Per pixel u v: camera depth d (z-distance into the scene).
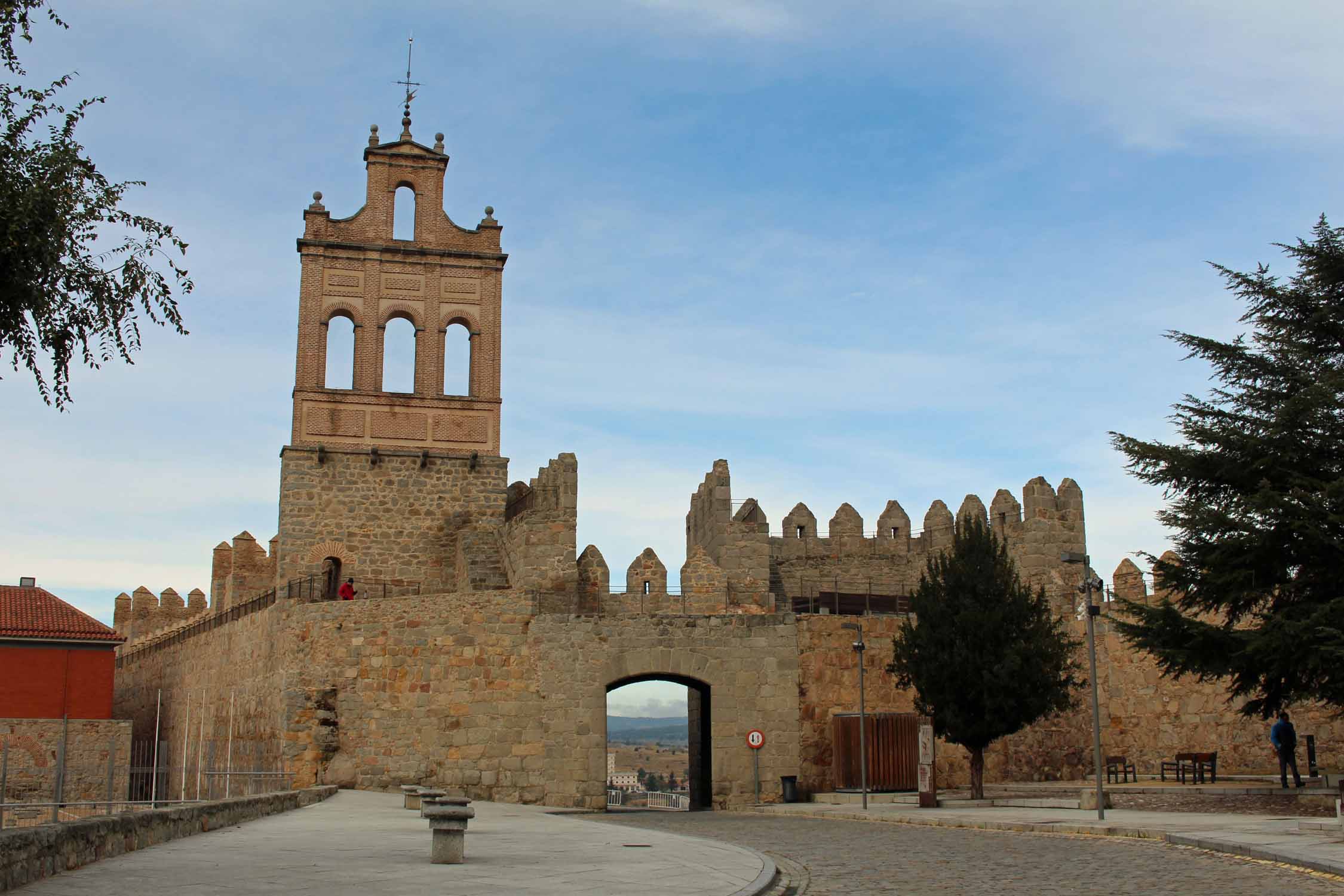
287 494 51.03
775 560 58.53
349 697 45.16
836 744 44.34
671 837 26.59
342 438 52.06
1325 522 29.91
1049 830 27.72
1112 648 45.75
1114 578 46.59
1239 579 30.98
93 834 19.38
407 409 52.91
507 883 17.48
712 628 44.94
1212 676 35.53
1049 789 41.25
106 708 59.09
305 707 44.97
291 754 44.53
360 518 51.56
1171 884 18.11
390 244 54.00
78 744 56.97
